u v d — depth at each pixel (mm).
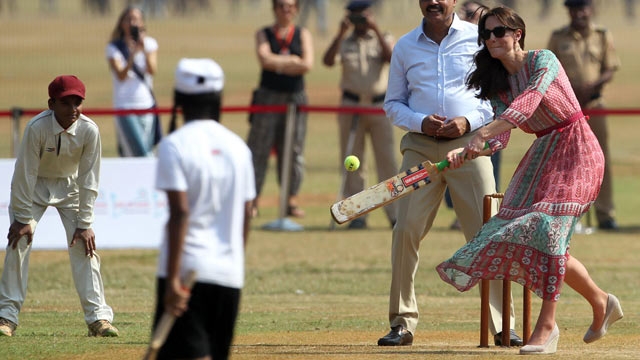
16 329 26547
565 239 22031
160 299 16609
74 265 25734
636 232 47000
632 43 165000
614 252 41781
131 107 46062
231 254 16641
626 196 58406
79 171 25328
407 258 24844
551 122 22328
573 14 45875
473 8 37219
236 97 96250
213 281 16422
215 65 16812
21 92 98062
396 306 24891
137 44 45844
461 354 22938
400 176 23188
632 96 100438
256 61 132000
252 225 47875
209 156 16453
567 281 23000
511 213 22547
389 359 22344
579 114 22391
